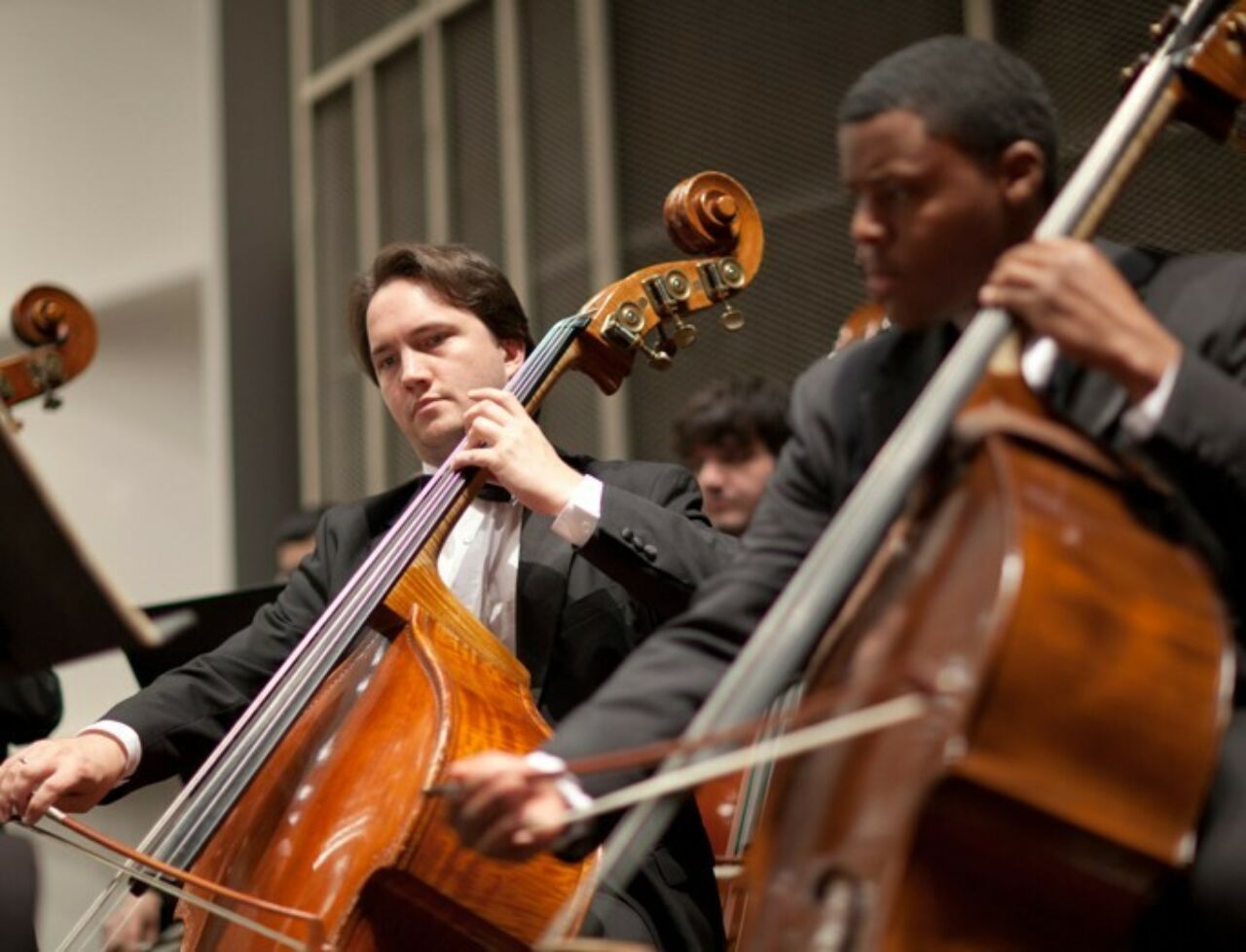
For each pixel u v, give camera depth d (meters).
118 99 6.19
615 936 1.88
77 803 2.16
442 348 2.28
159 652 2.52
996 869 1.26
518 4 5.16
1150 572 1.32
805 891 1.32
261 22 5.95
